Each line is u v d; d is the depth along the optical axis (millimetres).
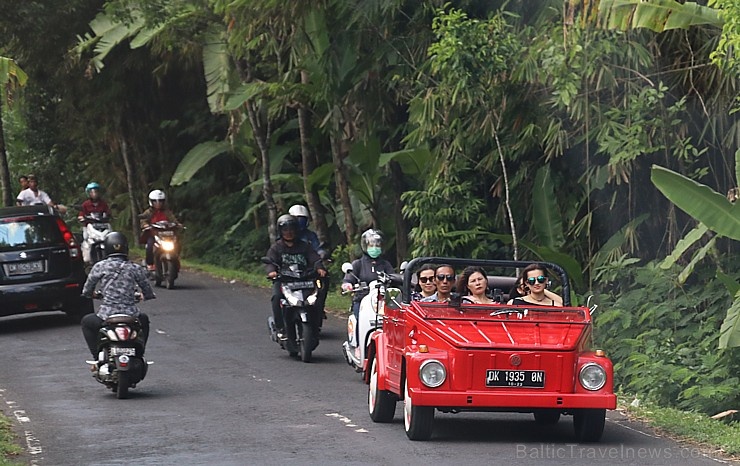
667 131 28016
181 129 66250
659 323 26656
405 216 35000
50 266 34906
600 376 17750
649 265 28266
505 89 30062
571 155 31891
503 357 17547
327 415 20906
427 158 37812
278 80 44250
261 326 34875
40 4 57844
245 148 54531
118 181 73250
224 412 21344
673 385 23641
